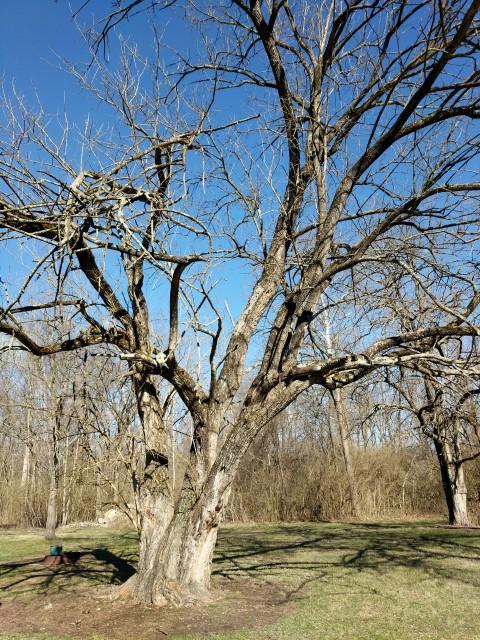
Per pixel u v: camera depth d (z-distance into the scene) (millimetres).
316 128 8141
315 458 23922
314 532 16391
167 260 6301
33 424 17422
